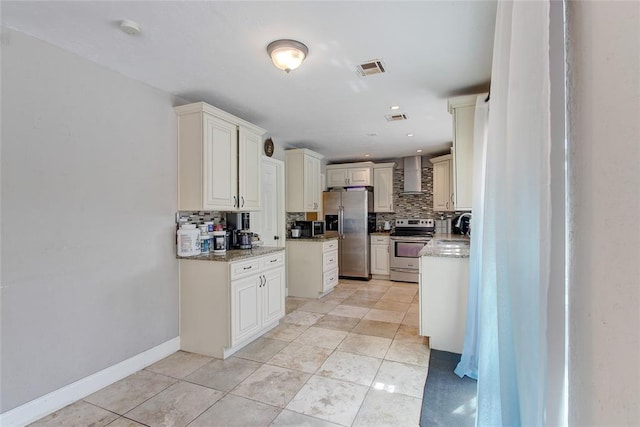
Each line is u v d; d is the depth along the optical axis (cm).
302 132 412
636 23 50
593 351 60
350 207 576
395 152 555
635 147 50
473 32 184
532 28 85
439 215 593
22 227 184
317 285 450
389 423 180
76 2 156
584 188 64
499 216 118
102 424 181
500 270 115
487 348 134
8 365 177
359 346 284
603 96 57
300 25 178
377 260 585
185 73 237
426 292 277
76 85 209
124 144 239
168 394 211
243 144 320
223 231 312
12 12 163
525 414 91
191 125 278
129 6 160
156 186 264
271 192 439
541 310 79
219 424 180
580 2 65
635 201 50
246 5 160
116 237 233
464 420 182
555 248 75
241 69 231
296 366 248
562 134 75
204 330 272
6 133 178
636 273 50
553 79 76
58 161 200
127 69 231
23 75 184
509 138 100
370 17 170
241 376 233
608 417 55
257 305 297
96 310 219
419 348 279
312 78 246
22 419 181
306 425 179
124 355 236
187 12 165
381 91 273
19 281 182
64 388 200
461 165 275
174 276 280
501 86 119
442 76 243
